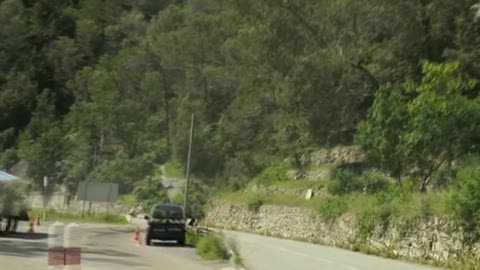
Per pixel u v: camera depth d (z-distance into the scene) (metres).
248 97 74.06
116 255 26.39
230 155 80.06
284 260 25.94
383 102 34.81
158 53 107.94
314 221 41.19
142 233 44.28
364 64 50.31
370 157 35.75
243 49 71.38
